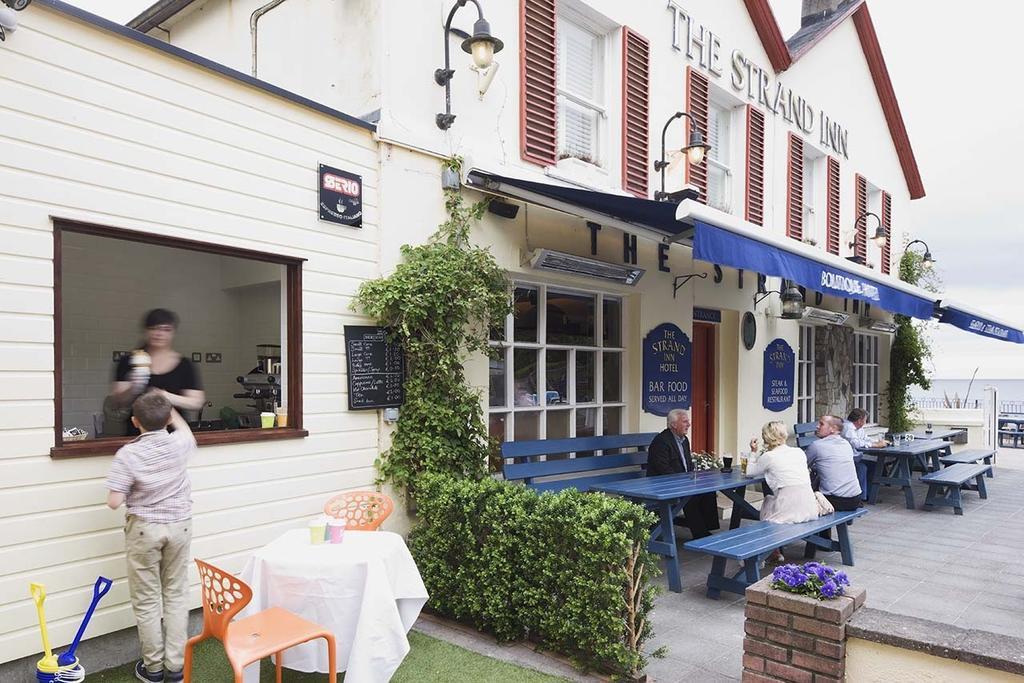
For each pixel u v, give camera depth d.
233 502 4.45
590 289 7.75
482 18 5.32
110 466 3.86
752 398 10.22
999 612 5.23
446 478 4.95
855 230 12.89
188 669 3.31
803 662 3.24
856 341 13.91
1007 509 9.37
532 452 6.54
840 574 3.39
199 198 4.31
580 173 7.36
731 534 5.58
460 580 4.57
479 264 5.68
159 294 7.88
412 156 5.63
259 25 6.79
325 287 5.04
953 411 14.99
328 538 3.98
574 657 4.05
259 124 4.64
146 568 3.68
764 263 6.12
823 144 12.10
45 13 3.64
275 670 3.91
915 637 2.99
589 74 7.79
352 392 5.14
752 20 10.17
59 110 3.70
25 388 3.56
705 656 4.36
